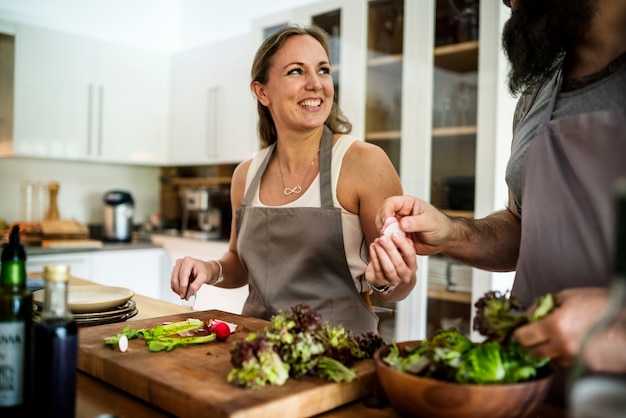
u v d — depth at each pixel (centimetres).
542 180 84
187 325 107
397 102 233
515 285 90
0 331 66
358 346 88
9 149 300
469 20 211
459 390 61
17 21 301
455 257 106
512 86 100
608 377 48
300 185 139
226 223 334
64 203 352
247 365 74
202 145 342
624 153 73
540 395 64
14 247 68
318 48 134
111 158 339
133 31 367
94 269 306
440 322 220
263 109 153
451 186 217
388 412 77
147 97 356
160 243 345
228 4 358
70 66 316
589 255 77
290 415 71
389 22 236
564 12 82
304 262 131
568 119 80
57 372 65
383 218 92
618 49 82
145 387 79
